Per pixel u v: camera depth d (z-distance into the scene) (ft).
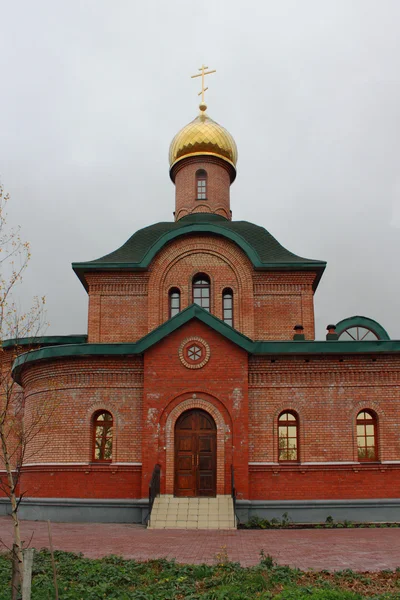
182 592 34.76
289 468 70.33
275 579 36.58
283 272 87.10
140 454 71.41
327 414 72.08
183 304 86.17
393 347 72.49
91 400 73.51
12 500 34.30
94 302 87.10
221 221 98.32
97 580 37.19
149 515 64.54
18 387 90.27
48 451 73.46
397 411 72.02
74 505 70.38
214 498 67.26
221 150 103.86
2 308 42.65
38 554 44.78
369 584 36.06
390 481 70.03
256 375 73.26
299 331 79.61
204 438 70.33
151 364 71.77
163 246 87.71
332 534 59.62
